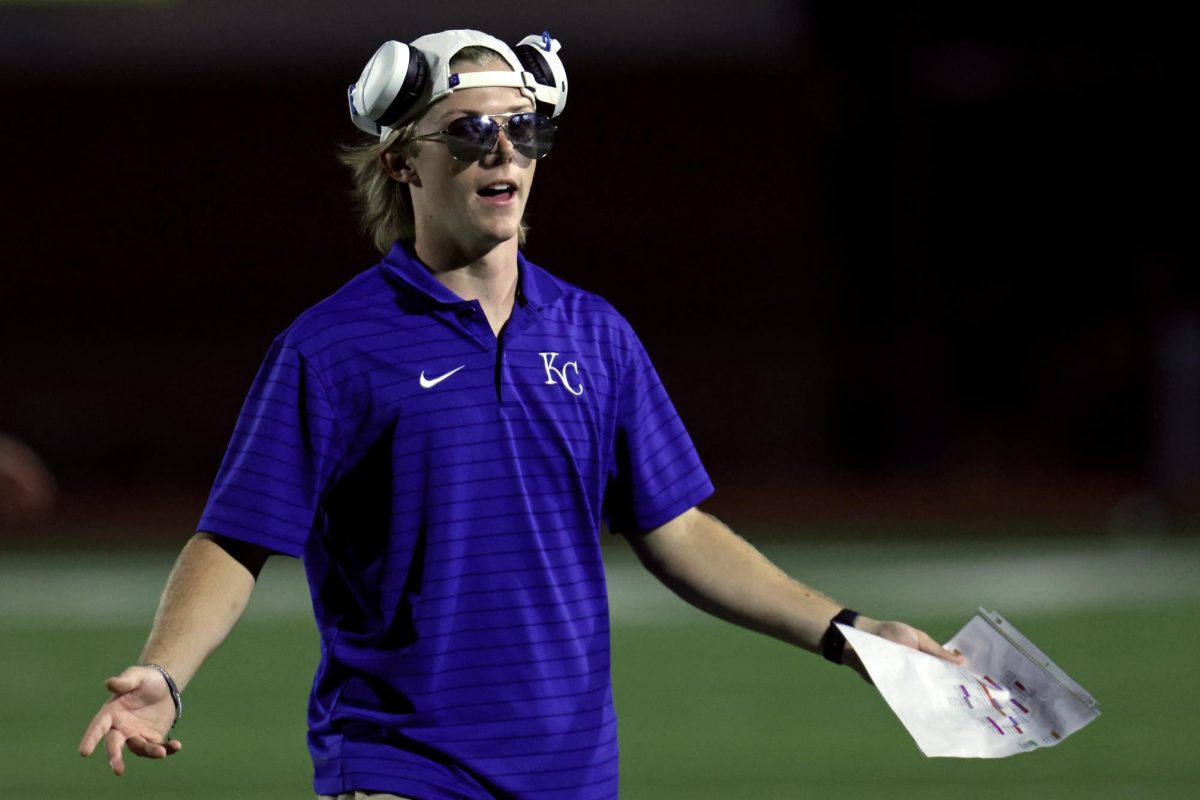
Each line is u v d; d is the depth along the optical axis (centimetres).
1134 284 9300
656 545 1277
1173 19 8719
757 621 1287
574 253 9781
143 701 1079
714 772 2848
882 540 6631
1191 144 9269
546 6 9744
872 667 1220
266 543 1143
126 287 9712
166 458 9600
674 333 9738
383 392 1151
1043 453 9262
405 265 1181
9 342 9656
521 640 1163
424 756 1155
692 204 9744
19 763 2988
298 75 9688
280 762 2952
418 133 1180
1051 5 8744
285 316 9744
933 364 9081
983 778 2792
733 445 9600
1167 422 7625
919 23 8662
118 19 9694
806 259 9688
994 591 5097
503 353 1172
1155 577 5356
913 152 8875
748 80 9681
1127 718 3262
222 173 9719
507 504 1164
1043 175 9394
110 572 5938
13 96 9675
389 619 1158
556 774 1166
